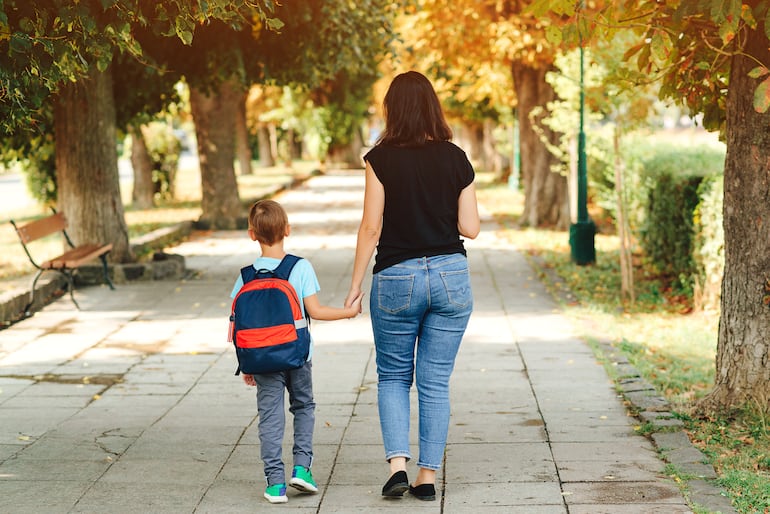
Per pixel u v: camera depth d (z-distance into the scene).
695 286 11.58
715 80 6.74
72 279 13.39
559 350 9.26
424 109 5.03
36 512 5.09
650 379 8.12
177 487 5.48
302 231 21.75
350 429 6.64
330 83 32.31
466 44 19.50
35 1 5.44
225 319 11.32
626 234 12.84
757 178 6.39
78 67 6.33
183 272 15.02
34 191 27.89
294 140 77.06
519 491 5.27
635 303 12.28
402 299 4.96
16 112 5.80
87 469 5.82
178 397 7.68
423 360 5.12
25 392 7.89
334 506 5.11
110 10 5.68
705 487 5.27
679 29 6.47
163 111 17.42
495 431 6.51
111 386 8.09
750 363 6.53
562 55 16.84
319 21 13.45
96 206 14.45
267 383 5.22
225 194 22.94
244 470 5.78
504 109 34.28
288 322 5.10
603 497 5.15
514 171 35.53
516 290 13.19
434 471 5.16
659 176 14.12
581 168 15.67
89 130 14.34
